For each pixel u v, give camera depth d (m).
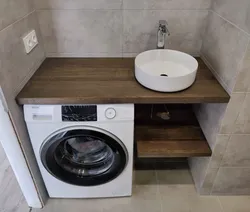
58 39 1.58
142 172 1.89
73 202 1.67
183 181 1.82
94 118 1.23
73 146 1.57
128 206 1.64
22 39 1.26
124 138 1.33
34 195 1.55
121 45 1.61
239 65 1.10
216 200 1.68
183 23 1.54
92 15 1.49
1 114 1.14
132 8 1.47
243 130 1.33
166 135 1.54
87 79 1.36
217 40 1.36
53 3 1.45
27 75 1.34
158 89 1.22
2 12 1.06
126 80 1.35
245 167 1.52
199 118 1.65
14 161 1.36
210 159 1.48
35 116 1.23
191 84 1.28
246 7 1.03
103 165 1.54
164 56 1.51
